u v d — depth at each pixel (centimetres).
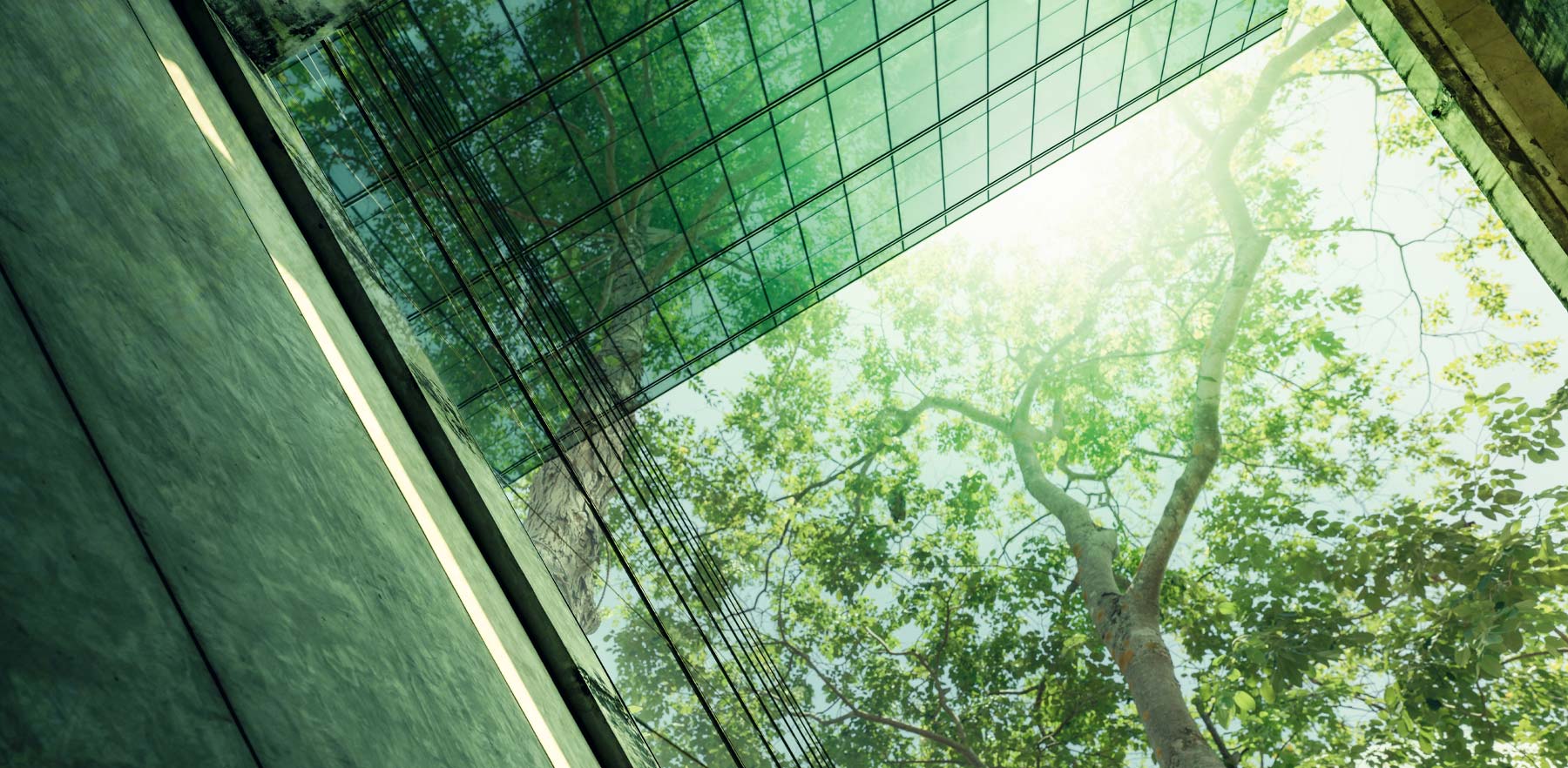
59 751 126
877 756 2083
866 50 1035
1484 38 658
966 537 2303
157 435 213
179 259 312
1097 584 1673
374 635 264
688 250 1179
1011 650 2133
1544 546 1370
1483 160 673
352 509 329
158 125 393
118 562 168
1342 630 1686
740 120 1059
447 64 937
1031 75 1155
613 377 1219
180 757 148
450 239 1075
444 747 258
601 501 1323
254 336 346
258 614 204
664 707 2153
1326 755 1677
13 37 285
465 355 1143
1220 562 2098
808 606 2253
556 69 965
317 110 916
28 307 193
